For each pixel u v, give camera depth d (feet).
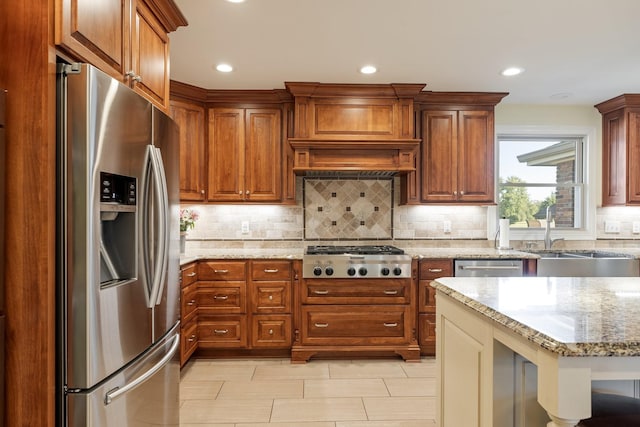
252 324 10.48
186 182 10.92
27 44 3.74
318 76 10.30
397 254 10.44
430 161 11.61
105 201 4.27
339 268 10.30
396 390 8.64
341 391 8.60
